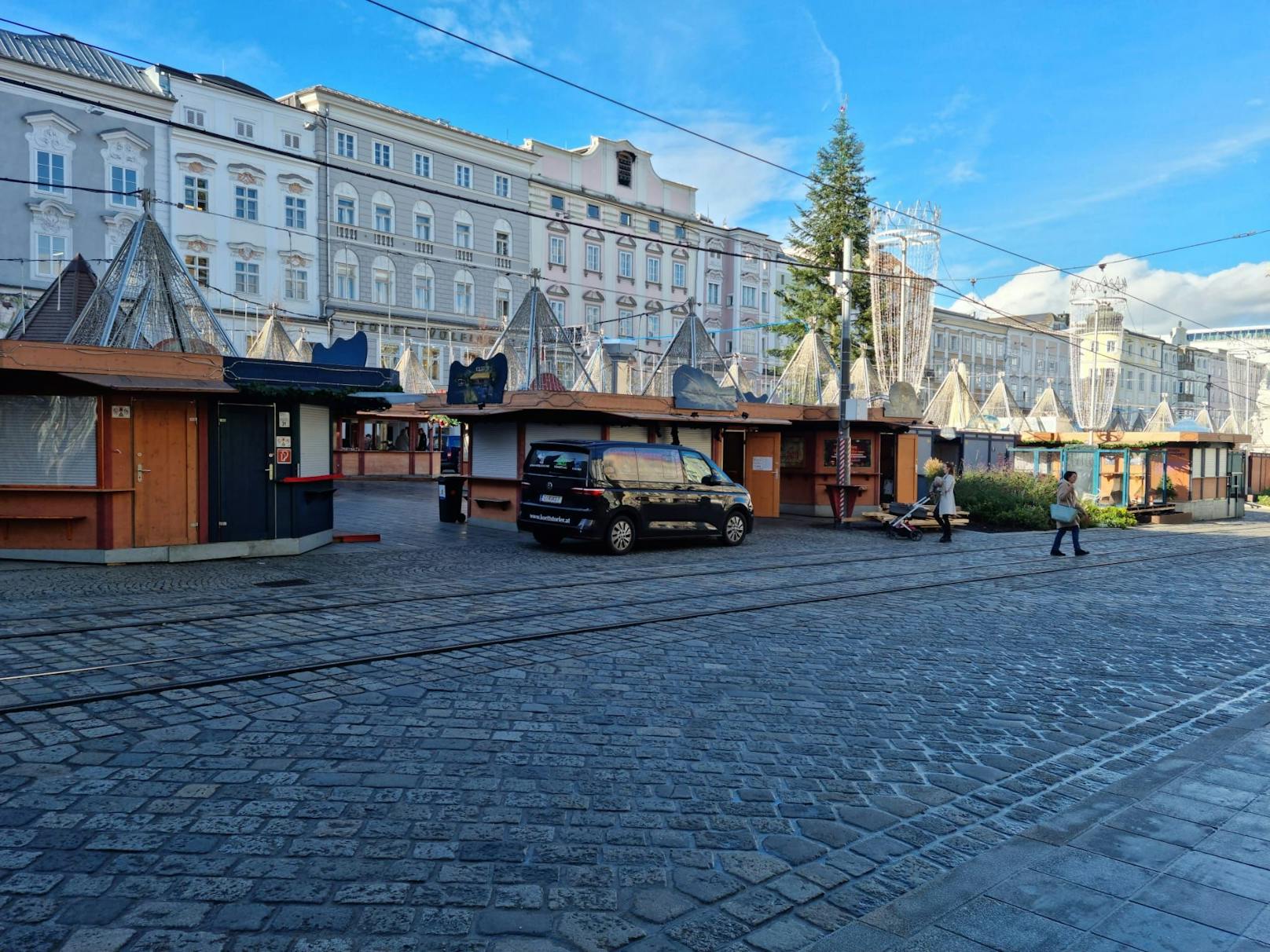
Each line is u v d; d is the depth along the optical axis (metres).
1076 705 7.08
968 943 3.47
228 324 42.47
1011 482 26.11
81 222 37.69
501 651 8.15
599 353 35.34
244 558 14.15
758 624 9.82
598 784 5.03
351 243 46.97
